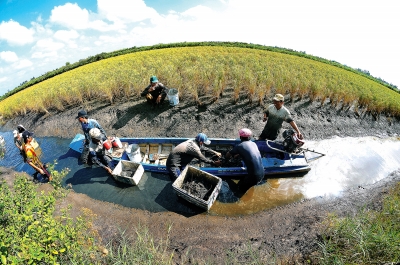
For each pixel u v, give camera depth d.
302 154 7.18
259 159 5.92
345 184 6.90
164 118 10.09
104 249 4.89
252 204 6.31
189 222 5.91
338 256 4.40
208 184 6.53
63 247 3.74
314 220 5.72
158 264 4.52
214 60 14.87
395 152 8.37
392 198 5.99
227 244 5.36
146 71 12.99
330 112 10.37
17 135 8.55
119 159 7.52
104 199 6.73
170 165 6.52
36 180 7.73
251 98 10.36
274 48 25.25
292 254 4.94
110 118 10.52
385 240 4.30
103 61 23.05
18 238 3.22
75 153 8.80
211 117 9.93
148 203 6.50
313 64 18.50
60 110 11.87
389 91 16.72
